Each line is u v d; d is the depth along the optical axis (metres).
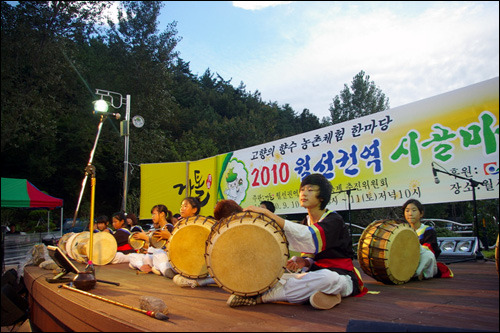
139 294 3.42
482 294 3.09
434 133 6.14
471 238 6.32
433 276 4.19
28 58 6.20
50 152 20.06
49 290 3.58
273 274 2.78
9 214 19.33
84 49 21.78
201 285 3.89
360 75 29.33
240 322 2.30
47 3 6.48
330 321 2.29
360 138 7.07
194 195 10.09
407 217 4.63
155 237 4.80
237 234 2.81
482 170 5.65
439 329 1.79
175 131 31.97
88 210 21.61
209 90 44.47
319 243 2.86
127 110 10.64
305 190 3.12
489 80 5.62
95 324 2.58
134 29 21.00
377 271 3.74
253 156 8.93
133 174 19.09
